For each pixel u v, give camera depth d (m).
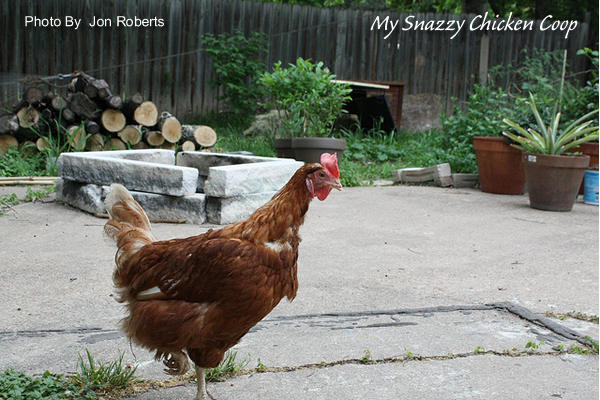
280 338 3.06
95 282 3.65
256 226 2.10
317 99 5.86
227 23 7.15
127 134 5.72
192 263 2.06
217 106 7.21
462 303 3.59
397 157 6.53
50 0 6.71
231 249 2.03
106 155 4.74
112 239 2.34
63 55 6.80
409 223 4.57
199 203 4.38
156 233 4.21
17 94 6.71
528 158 4.98
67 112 5.57
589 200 5.25
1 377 2.38
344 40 7.42
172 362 2.31
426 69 7.61
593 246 4.21
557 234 4.41
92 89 5.58
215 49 6.93
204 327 2.08
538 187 4.96
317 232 4.34
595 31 7.79
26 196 4.76
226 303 2.05
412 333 3.17
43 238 4.10
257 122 6.77
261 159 4.75
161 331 2.10
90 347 2.86
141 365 2.70
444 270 3.88
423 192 5.46
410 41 7.53
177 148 5.86
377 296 3.63
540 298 3.63
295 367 2.72
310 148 5.57
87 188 4.50
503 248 4.18
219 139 6.38
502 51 7.69
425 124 7.48
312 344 2.98
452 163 5.92
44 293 3.56
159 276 2.11
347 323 3.31
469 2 8.84
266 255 2.08
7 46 6.68
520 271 3.88
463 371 2.72
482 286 3.73
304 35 7.35
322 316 3.41
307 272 3.82
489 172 5.45
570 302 3.60
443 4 10.73
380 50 7.50
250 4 7.19
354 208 4.88
